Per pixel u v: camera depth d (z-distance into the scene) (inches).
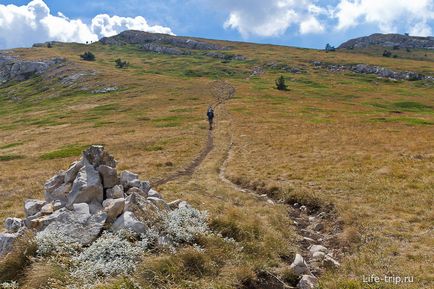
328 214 701.3
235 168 1171.3
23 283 415.5
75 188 553.0
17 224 564.4
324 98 4298.7
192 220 546.0
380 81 6289.4
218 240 502.6
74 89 5615.2
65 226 487.2
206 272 431.8
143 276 405.4
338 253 528.1
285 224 641.6
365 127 2023.9
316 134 1781.5
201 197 807.1
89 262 426.6
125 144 1889.8
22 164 1701.5
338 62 7652.6
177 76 6584.6
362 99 4338.1
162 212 547.5
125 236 474.3
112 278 399.2
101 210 521.7
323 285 417.4
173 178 1101.1
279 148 1477.6
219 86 5029.5
